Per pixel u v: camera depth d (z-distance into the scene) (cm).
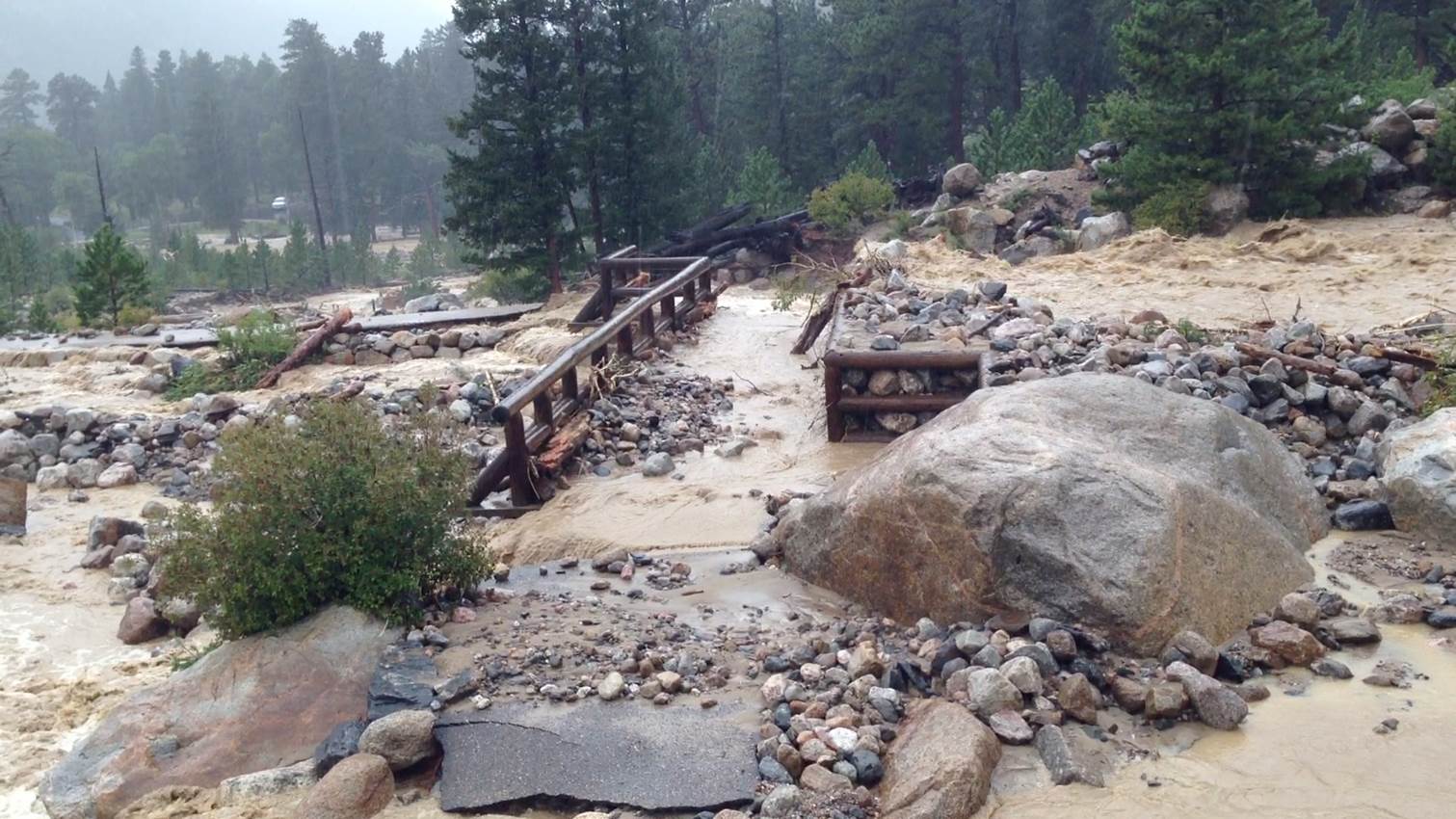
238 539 740
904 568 740
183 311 5203
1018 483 698
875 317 1411
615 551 889
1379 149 2369
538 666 693
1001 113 3662
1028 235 2617
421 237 8881
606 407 1301
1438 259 1673
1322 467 940
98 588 1025
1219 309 1449
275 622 746
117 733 672
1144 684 620
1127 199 2498
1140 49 2395
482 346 1827
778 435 1239
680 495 1062
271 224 10838
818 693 641
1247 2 2308
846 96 5247
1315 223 2238
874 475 788
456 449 884
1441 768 548
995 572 693
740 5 5934
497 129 3375
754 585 823
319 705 677
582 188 3581
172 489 1327
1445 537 807
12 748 716
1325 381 1047
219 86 12812
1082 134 3453
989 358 1168
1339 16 4541
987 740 568
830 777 558
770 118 5116
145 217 11362
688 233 3459
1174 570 672
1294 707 614
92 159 11944
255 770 639
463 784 587
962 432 763
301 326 1931
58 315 3928
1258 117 2273
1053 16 5056
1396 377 1054
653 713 632
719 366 1534
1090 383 854
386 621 737
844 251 3203
